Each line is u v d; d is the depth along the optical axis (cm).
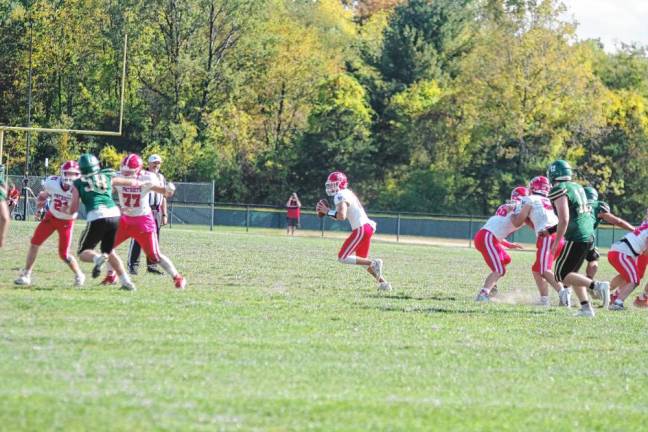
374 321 2572
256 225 11700
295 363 1939
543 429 1541
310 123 14762
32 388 1598
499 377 1917
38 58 14075
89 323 2272
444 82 16062
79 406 1504
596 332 2567
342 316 2644
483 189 14038
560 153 13750
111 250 3003
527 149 13712
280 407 1573
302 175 14738
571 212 2948
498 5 14688
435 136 15012
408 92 15512
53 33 14125
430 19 16800
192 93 14762
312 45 15988
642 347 2358
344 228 11719
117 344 2027
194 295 2989
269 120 15475
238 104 15312
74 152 13975
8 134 13788
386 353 2098
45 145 13875
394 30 16275
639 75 16488
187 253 5362
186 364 1866
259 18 14950
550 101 13312
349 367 1927
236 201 14575
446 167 14775
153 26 14338
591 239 2958
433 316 2739
